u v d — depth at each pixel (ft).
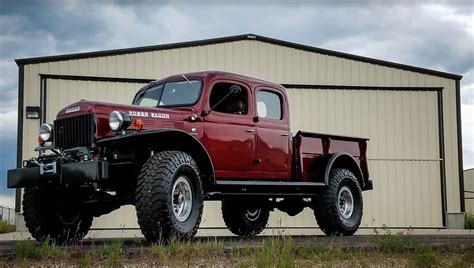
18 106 53.98
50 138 23.39
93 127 22.07
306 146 29.60
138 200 20.40
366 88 60.75
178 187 21.50
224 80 26.13
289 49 60.75
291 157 28.76
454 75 61.46
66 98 54.95
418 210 60.49
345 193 30.35
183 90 25.63
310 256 19.75
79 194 23.72
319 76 60.85
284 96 28.84
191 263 17.48
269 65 60.34
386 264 19.16
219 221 56.34
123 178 23.04
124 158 22.13
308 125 59.82
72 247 19.92
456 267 18.92
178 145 23.52
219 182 24.25
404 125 61.05
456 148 61.21
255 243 21.59
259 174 26.91
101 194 23.52
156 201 20.29
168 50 58.44
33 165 22.35
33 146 53.67
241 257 18.52
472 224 63.21
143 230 20.44
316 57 60.90
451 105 61.52
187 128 24.22
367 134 60.54
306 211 58.34
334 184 29.48
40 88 54.54
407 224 60.23
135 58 57.72
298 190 28.63
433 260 19.38
